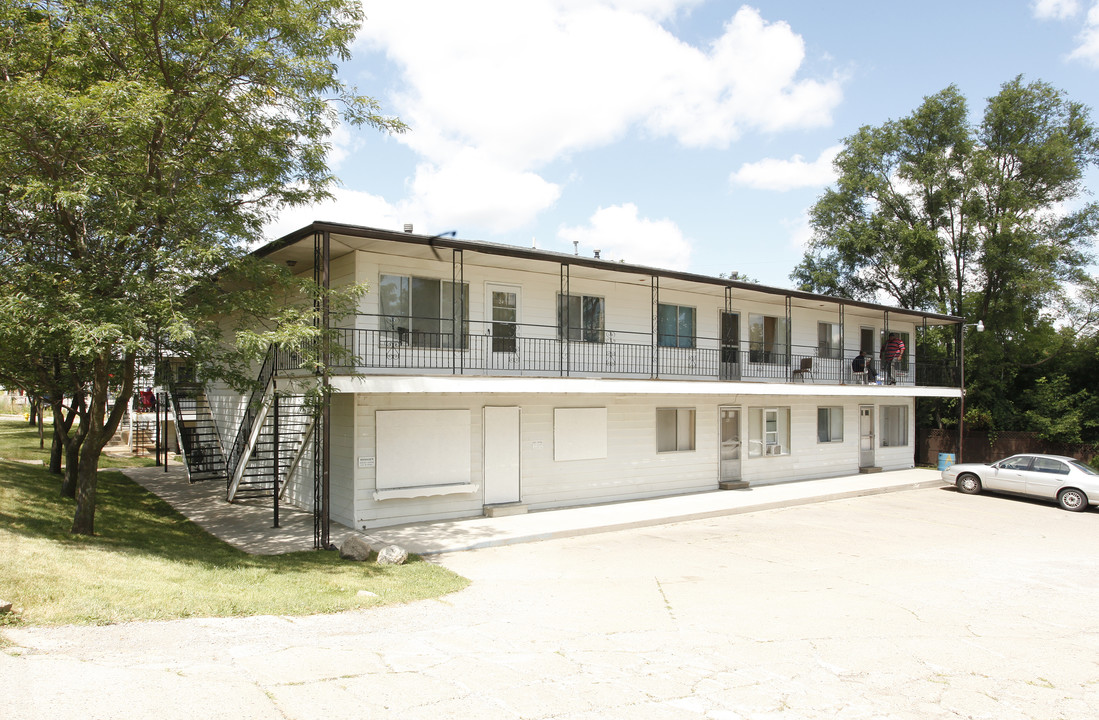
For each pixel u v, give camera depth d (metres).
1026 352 28.16
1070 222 27.16
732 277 19.55
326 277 10.73
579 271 15.02
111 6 9.52
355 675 5.43
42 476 15.09
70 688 4.59
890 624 7.65
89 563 7.64
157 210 9.35
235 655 5.66
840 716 5.14
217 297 10.20
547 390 13.68
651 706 5.14
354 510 12.49
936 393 23.50
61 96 8.32
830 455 22.25
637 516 14.18
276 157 11.50
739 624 7.46
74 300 8.34
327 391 10.60
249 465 16.39
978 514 16.33
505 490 14.52
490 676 5.61
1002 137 28.34
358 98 11.50
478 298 14.46
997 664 6.47
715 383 16.69
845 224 31.89
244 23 10.29
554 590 8.84
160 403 22.88
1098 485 16.92
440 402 13.60
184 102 9.95
